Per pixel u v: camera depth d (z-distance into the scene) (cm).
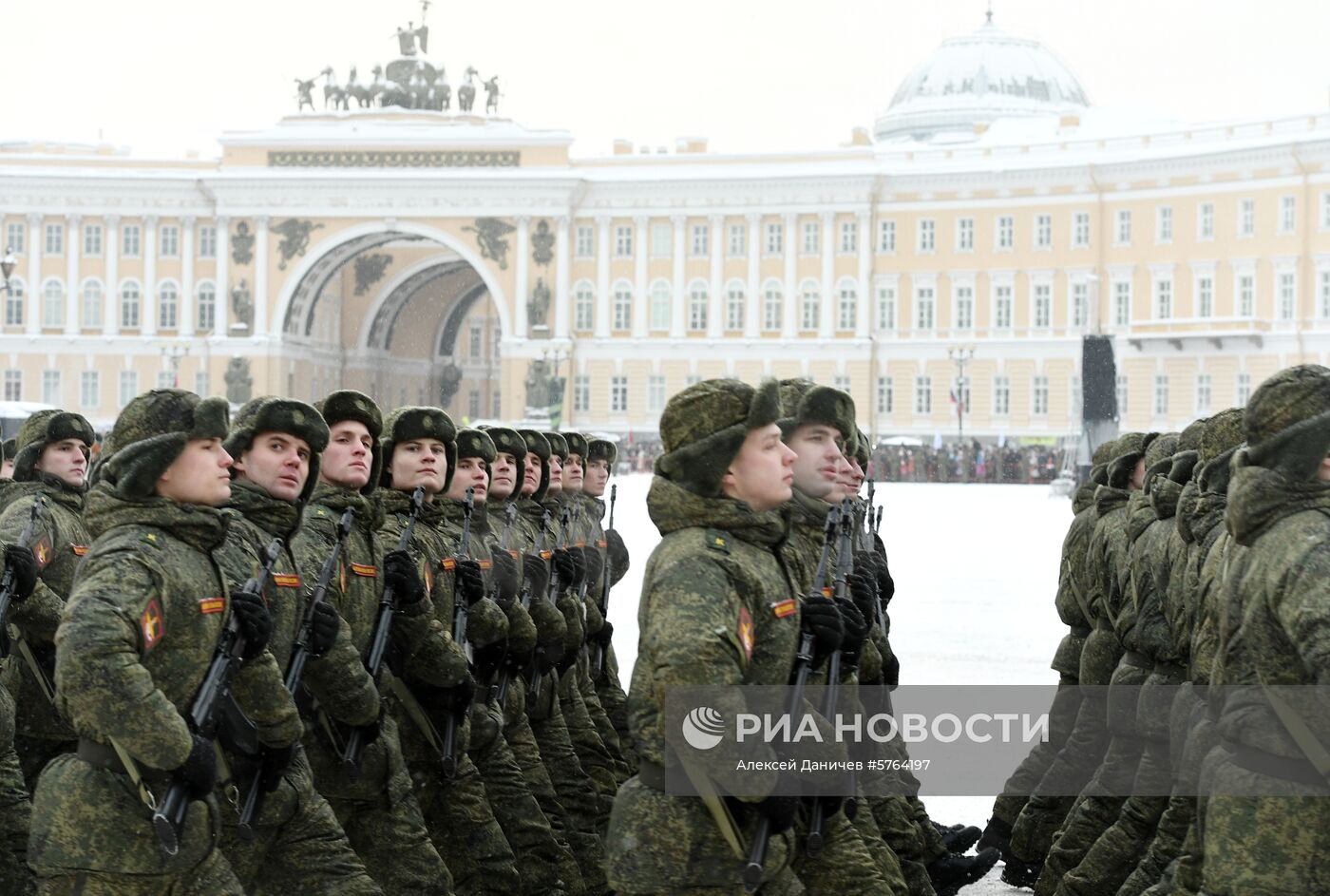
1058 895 1038
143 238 10062
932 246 9638
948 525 5128
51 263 10088
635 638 2442
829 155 9769
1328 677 632
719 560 640
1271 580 662
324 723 812
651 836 635
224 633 684
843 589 761
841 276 9744
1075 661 1273
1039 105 13875
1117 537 1159
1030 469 8881
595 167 10025
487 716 983
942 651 2225
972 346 9519
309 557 845
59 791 661
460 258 10506
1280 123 8694
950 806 1422
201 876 677
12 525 1038
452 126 10000
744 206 9794
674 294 9888
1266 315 8631
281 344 9938
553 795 1075
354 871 755
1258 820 678
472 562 981
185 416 689
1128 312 9156
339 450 881
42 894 672
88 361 10094
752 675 651
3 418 5403
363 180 9875
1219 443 934
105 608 645
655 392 9925
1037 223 9394
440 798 913
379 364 11238
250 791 713
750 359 9825
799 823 677
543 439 1363
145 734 638
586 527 1524
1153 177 9025
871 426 9725
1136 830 1017
